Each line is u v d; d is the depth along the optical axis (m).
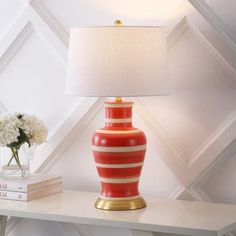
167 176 2.47
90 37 2.06
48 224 2.71
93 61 2.05
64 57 2.62
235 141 2.34
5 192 2.40
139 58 2.04
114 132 2.15
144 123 2.48
